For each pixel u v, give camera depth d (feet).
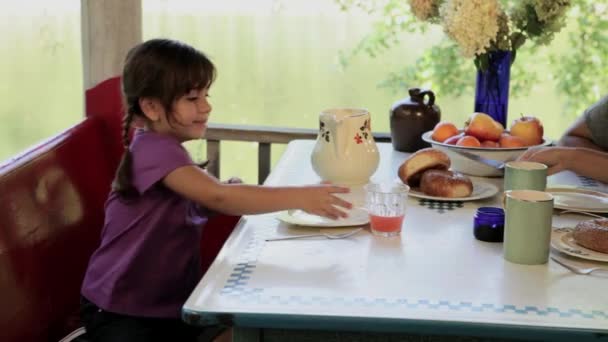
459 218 5.39
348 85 12.23
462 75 13.39
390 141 8.50
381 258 4.56
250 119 11.94
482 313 3.76
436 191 5.79
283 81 11.83
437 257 4.57
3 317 5.09
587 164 6.16
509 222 4.46
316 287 4.10
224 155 11.78
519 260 4.45
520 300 3.93
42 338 5.59
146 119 5.57
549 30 7.20
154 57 5.35
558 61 13.94
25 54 11.39
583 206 5.56
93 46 8.23
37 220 5.69
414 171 5.99
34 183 5.79
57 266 5.88
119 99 7.07
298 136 8.39
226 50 11.57
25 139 11.61
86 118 7.03
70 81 11.54
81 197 6.39
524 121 6.74
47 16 11.32
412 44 12.92
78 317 6.11
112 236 5.55
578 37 13.91
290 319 3.75
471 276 4.26
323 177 6.29
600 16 13.79
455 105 13.69
